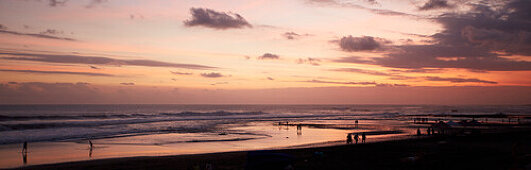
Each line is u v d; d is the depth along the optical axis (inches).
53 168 930.7
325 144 1553.9
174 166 936.3
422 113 6948.8
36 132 1951.3
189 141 1678.2
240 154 1184.2
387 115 5738.2
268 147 1456.7
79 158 1134.4
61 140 1658.5
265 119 4170.8
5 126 2144.4
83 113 4805.6
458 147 1279.5
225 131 2278.5
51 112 5044.3
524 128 2470.5
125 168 919.7
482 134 1846.7
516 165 874.1
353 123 3348.9
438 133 2050.9
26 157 1152.8
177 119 3567.9
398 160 986.1
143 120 3324.3
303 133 2191.2
